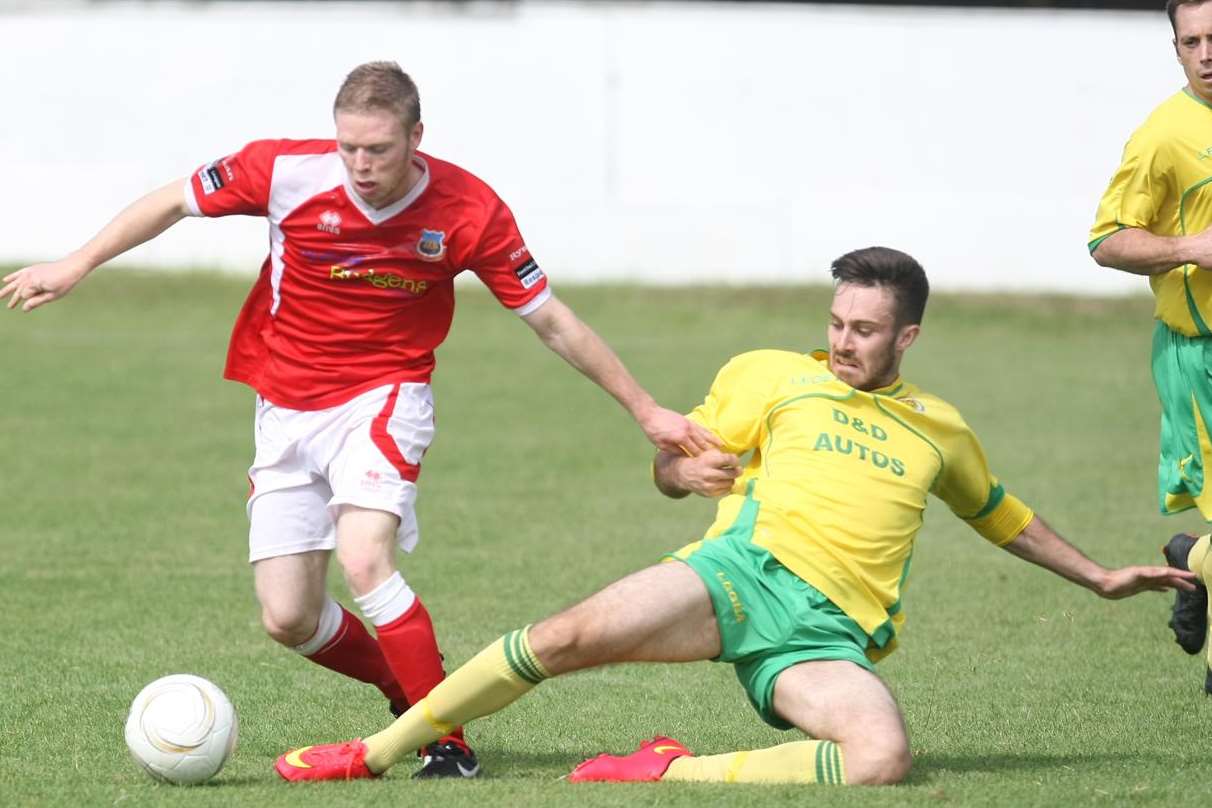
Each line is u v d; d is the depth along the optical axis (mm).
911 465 17844
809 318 66250
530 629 16578
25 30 70812
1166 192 20641
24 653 23422
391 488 17797
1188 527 33969
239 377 19047
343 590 29125
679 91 71500
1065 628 25766
